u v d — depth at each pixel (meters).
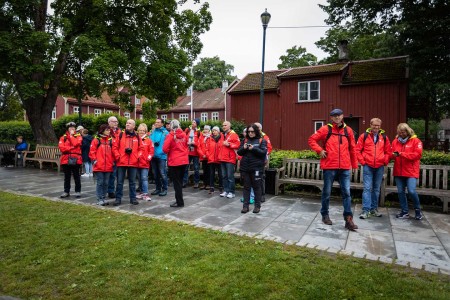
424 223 5.58
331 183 5.40
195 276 3.51
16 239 4.70
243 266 3.68
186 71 18.67
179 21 18.47
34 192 8.21
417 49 16.81
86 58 14.88
